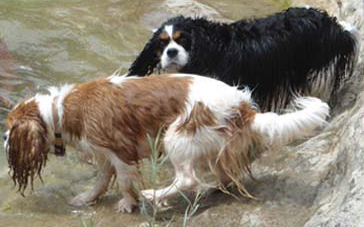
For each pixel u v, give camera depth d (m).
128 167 4.88
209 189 5.06
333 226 3.90
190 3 8.81
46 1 8.73
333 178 4.59
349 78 6.25
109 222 4.88
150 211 4.93
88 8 8.62
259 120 4.63
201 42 5.68
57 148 5.01
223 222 4.57
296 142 5.41
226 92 4.73
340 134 5.13
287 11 6.11
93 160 5.15
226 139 4.70
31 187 5.21
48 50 7.54
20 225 4.86
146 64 5.97
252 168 5.19
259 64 5.78
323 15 6.07
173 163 4.78
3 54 7.36
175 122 4.71
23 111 4.90
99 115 4.79
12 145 4.95
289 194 4.70
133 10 8.61
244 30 5.84
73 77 7.04
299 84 6.06
